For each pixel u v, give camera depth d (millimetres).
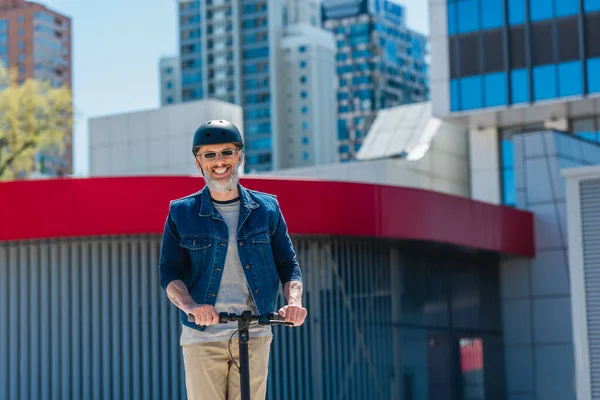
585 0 39688
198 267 6082
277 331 20000
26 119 44500
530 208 27453
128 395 18766
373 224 20984
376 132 40938
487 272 27141
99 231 18391
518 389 27078
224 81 177125
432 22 42188
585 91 39406
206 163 5969
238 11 176625
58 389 18734
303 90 173875
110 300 19031
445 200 23109
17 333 18812
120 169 37594
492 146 41219
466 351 25609
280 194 19656
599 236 20500
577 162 28297
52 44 182125
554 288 26938
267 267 6137
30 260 18922
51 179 18438
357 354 21531
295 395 20219
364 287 21969
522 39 40656
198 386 6043
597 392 20266
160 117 37000
